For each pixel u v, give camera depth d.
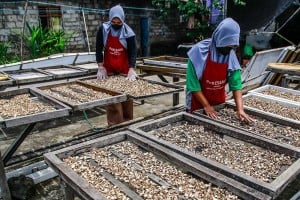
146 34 11.17
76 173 1.78
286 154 2.02
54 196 3.02
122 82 4.25
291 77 5.07
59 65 5.73
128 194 1.64
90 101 3.23
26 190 2.95
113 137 2.26
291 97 3.64
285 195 2.91
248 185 1.61
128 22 10.80
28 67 5.70
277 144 2.06
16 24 8.60
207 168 1.77
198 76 2.75
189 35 9.95
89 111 5.70
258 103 3.37
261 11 8.29
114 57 4.49
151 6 10.97
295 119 2.85
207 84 2.82
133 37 4.44
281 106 3.27
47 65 5.95
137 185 1.76
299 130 2.52
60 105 3.12
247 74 5.01
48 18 9.16
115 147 2.22
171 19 11.75
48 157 1.95
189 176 1.85
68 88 4.06
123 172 1.90
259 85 5.45
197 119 2.54
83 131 4.68
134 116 5.38
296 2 7.48
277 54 5.56
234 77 2.84
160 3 10.41
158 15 11.23
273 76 5.39
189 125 2.57
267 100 3.51
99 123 5.07
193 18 9.88
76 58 6.35
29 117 2.74
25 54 8.68
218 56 2.72
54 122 5.08
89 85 4.02
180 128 2.51
